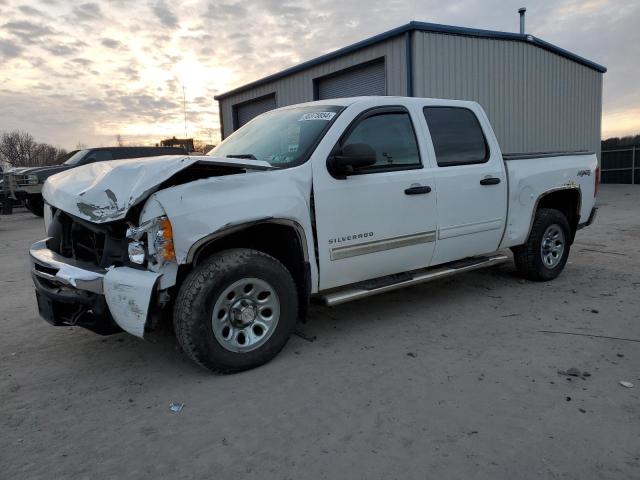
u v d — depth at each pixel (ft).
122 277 10.87
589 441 8.96
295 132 14.16
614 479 7.96
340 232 13.29
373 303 17.33
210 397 10.98
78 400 11.06
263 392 11.12
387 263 14.46
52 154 174.60
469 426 9.54
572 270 21.43
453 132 16.26
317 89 52.70
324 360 12.72
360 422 9.79
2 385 11.89
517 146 51.96
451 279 20.25
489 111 47.70
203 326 11.21
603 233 30.96
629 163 80.38
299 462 8.62
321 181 12.91
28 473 8.52
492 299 17.47
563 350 12.98
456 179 15.74
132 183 11.05
